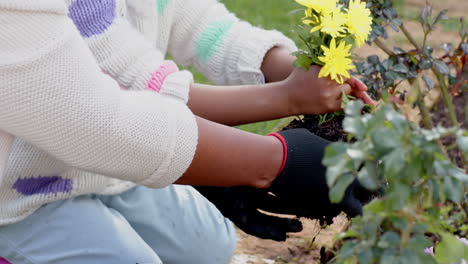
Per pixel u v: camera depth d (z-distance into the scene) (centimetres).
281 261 272
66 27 156
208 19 237
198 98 212
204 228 221
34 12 152
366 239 140
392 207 131
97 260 188
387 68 275
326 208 189
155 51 199
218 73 237
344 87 202
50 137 157
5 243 190
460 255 138
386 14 275
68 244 188
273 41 230
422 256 133
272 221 206
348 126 132
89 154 159
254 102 208
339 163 131
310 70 202
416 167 130
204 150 171
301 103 204
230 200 205
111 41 189
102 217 191
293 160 179
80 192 191
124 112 160
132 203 210
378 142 128
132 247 190
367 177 132
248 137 177
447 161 131
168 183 169
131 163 162
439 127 131
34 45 152
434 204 142
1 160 170
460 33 281
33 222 188
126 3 207
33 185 186
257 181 179
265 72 231
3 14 150
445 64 277
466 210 259
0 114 155
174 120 166
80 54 157
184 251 221
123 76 192
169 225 217
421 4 575
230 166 174
